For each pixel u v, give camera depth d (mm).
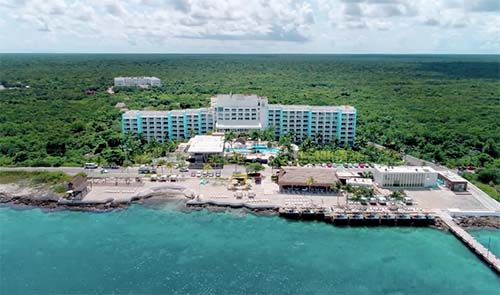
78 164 198750
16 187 172750
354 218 145500
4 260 120125
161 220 148000
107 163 198375
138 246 128875
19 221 146875
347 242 133750
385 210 149750
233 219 149375
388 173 173625
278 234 138250
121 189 170750
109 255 123375
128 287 107000
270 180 182250
